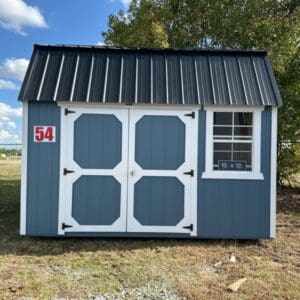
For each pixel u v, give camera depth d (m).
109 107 5.77
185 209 5.86
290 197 10.38
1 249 5.40
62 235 5.79
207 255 5.25
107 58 6.18
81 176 5.80
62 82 5.78
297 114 9.77
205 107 5.80
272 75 6.09
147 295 3.90
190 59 6.25
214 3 11.77
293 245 5.80
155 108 5.80
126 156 5.82
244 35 10.59
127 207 5.84
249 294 3.95
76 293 3.93
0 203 9.01
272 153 5.85
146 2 12.61
